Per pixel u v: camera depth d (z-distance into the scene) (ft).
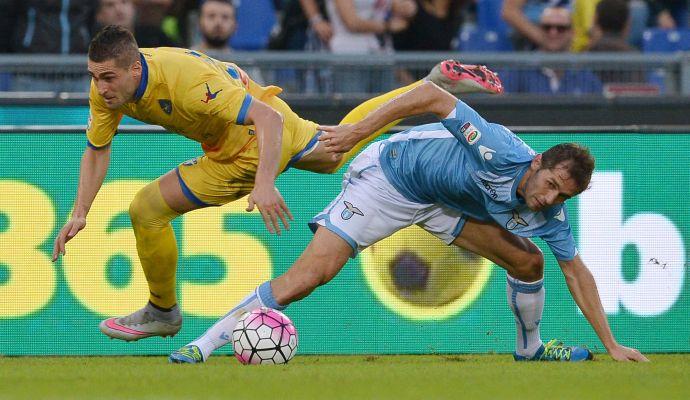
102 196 79.51
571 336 80.18
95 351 79.20
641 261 80.28
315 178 80.18
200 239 79.66
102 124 66.80
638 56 104.47
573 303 80.28
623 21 118.21
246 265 79.82
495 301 80.07
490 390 54.65
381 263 79.92
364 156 70.95
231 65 68.03
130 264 79.56
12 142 79.41
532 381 58.54
